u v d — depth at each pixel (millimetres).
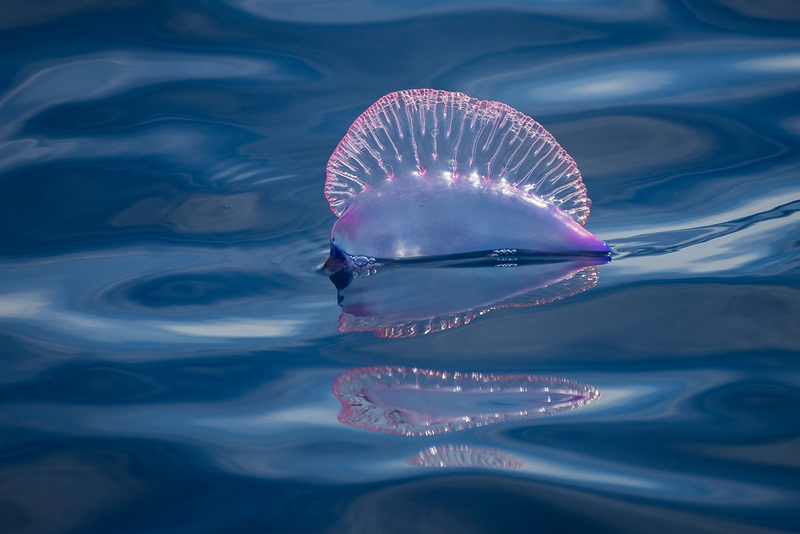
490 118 3844
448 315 3236
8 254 4012
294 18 7094
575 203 3904
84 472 2348
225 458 2404
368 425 2547
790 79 5965
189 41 6648
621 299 3271
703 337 2934
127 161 5145
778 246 3664
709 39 6574
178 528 2105
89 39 6598
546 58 6371
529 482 2240
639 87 5992
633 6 7121
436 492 2219
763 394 2566
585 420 2504
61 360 3014
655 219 4141
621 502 2146
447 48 6543
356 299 3443
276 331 3184
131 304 3459
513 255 3840
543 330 3070
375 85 6023
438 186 3855
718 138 5215
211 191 4750
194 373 2893
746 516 2066
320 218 4398
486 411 2576
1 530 2107
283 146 5344
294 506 2178
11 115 5668
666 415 2492
